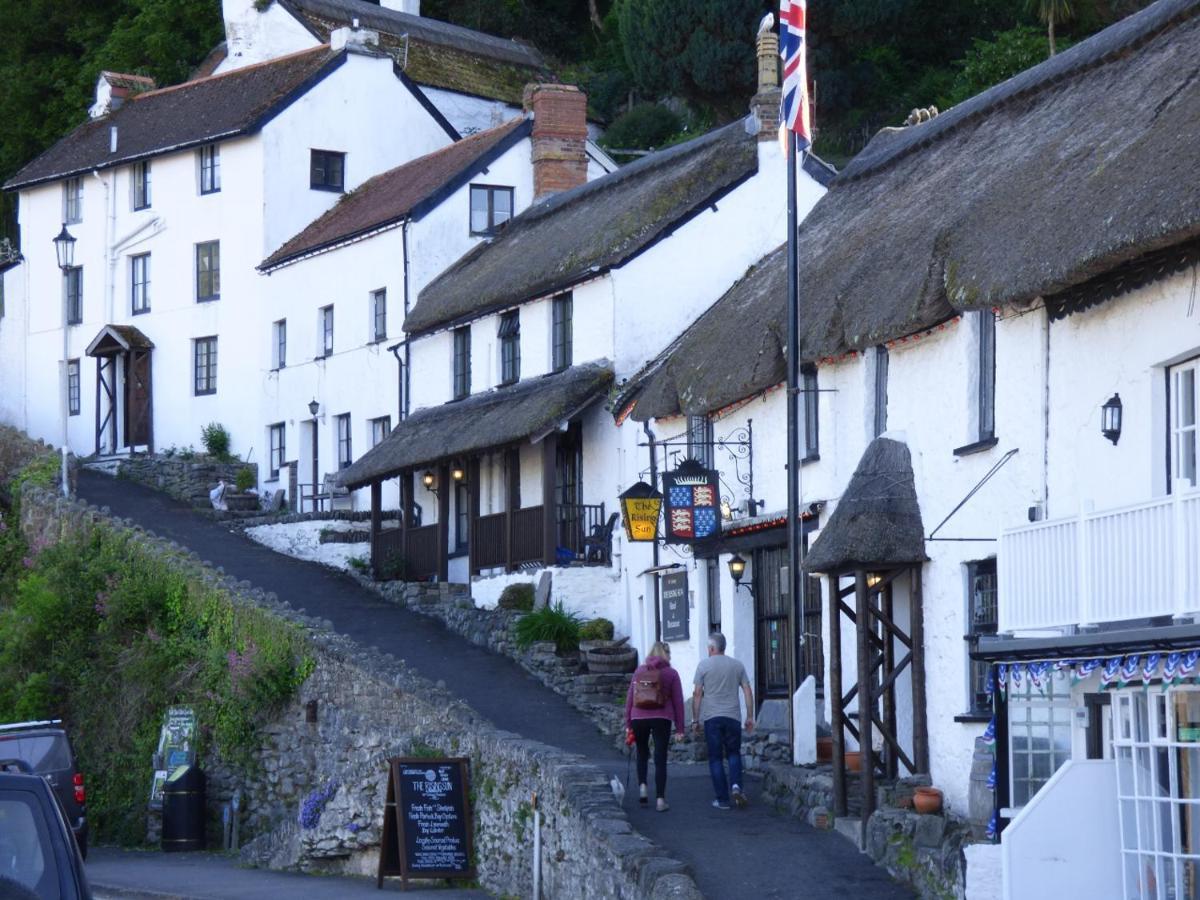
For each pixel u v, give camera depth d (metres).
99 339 62.25
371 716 32.50
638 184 44.19
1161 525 16.69
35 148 80.38
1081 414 20.52
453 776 26.72
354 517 50.38
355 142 60.34
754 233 41.56
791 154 26.38
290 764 34.41
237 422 59.09
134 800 37.34
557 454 43.00
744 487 31.91
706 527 30.41
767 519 30.14
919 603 23.81
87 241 64.38
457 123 66.44
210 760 36.16
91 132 67.31
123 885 28.20
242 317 59.12
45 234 65.88
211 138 59.31
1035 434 21.38
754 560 31.80
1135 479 19.41
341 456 54.19
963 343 23.28
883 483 24.09
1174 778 17.28
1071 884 18.05
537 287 42.72
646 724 25.56
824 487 28.17
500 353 45.22
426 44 68.06
